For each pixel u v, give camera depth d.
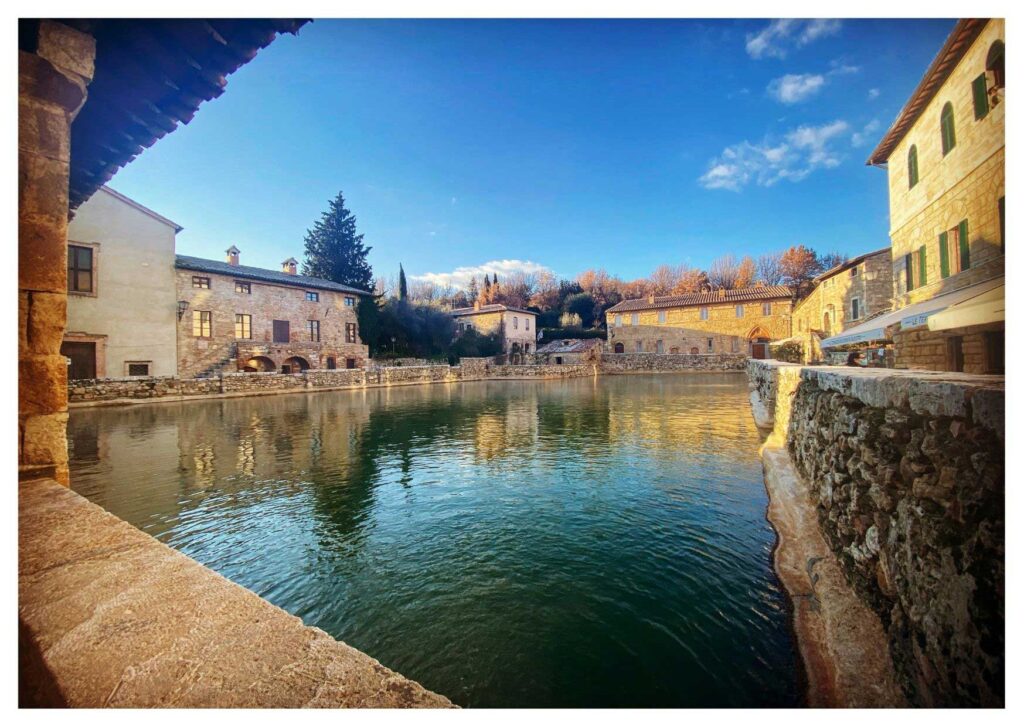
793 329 36.66
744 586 3.82
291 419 13.45
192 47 2.99
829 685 2.49
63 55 2.65
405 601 3.75
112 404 16.06
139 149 4.12
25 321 2.57
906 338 10.82
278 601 3.77
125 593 1.56
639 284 63.94
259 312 25.55
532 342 49.88
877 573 2.78
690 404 16.23
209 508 5.84
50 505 2.26
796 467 6.39
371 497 6.27
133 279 20.00
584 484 6.76
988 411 1.74
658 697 2.67
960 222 9.47
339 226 41.59
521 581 4.02
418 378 28.94
